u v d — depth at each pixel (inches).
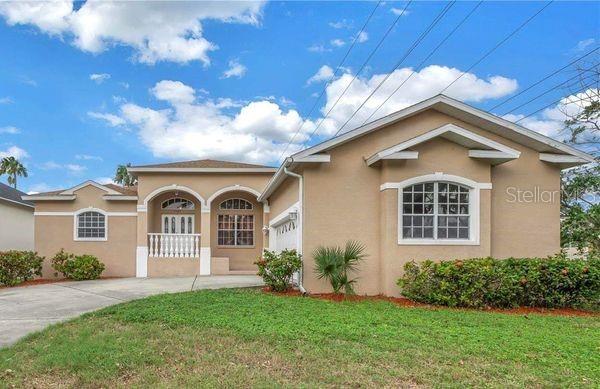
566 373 226.8
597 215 599.2
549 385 210.7
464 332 305.7
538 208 510.9
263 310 368.5
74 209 765.9
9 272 626.8
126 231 766.5
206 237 763.4
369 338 285.7
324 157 467.2
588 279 414.6
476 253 470.9
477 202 475.8
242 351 257.4
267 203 791.1
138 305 397.4
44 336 303.7
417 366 234.4
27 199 759.1
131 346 265.1
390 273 461.1
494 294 405.7
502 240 501.7
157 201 808.3
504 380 216.5
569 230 619.2
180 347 264.1
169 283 605.9
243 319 334.0
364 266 478.3
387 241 463.8
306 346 266.8
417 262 461.4
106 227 764.0
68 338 291.7
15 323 358.0
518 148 515.8
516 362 243.6
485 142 466.0
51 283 650.2
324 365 234.8
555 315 389.1
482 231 474.3
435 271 413.1
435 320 343.3
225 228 822.5
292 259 469.7
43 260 721.0
